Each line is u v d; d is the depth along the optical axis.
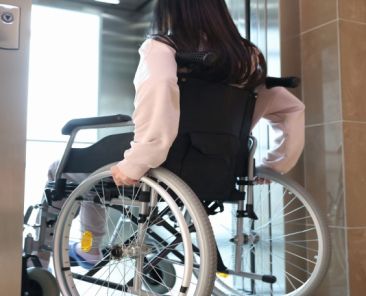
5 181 0.79
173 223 1.14
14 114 0.81
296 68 1.85
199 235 0.92
